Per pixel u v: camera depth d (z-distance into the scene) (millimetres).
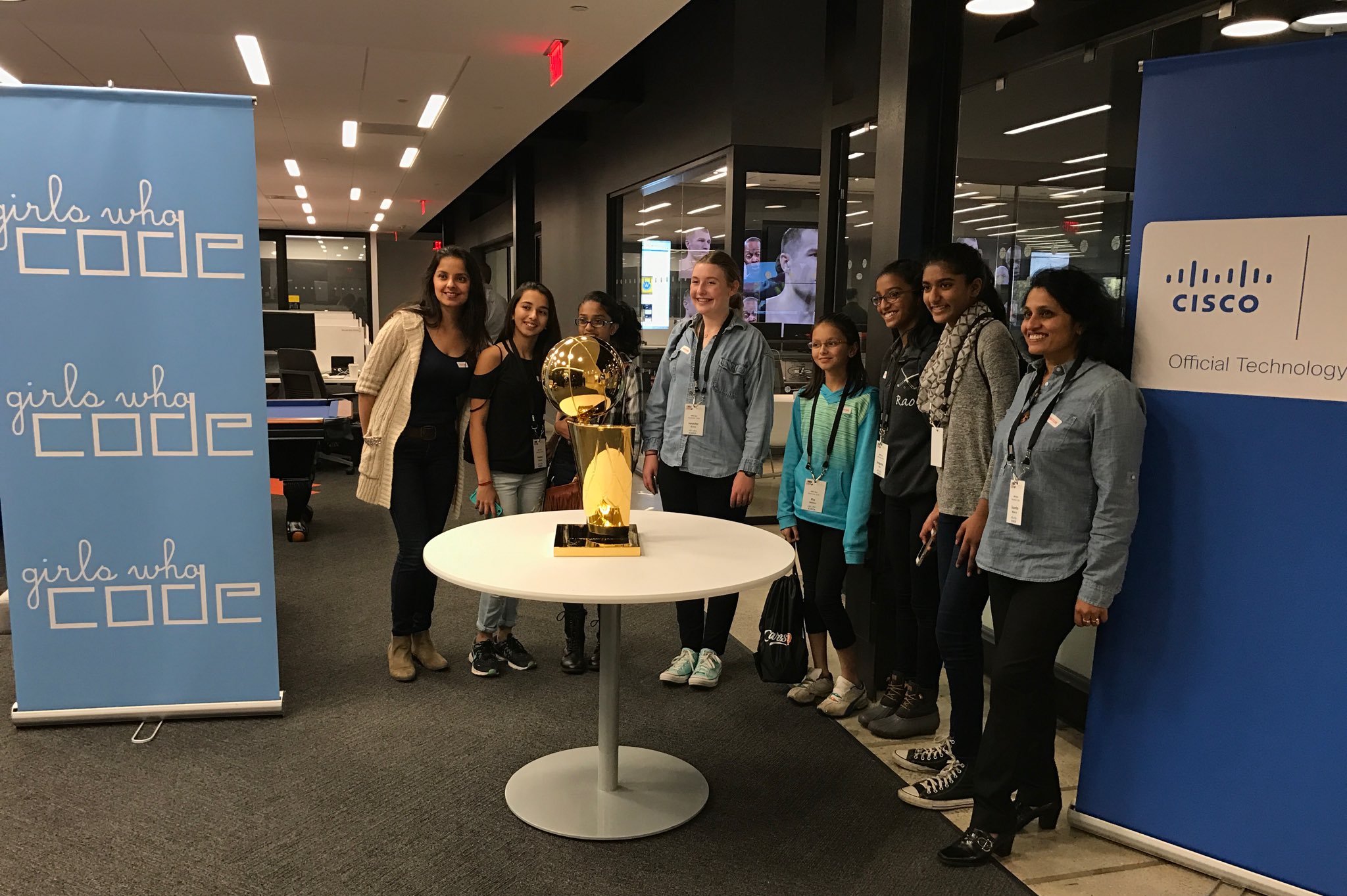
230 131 2688
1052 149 3270
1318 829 2018
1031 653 2105
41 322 2637
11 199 2580
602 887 2055
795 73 6480
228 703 2906
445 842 2223
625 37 5734
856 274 4969
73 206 2617
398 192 13180
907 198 3037
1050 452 2082
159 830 2250
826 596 3012
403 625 3246
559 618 4055
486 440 3301
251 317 2766
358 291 19859
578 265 10555
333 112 7953
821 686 3168
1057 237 3299
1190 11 2686
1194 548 2139
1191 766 2182
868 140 4680
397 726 2883
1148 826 2262
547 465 3438
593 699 3127
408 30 5594
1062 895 2070
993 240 3605
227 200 2705
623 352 3488
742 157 6418
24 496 2691
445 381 3141
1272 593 2041
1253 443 2043
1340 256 1914
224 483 2812
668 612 4172
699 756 2742
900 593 2867
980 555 2234
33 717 2787
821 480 2990
